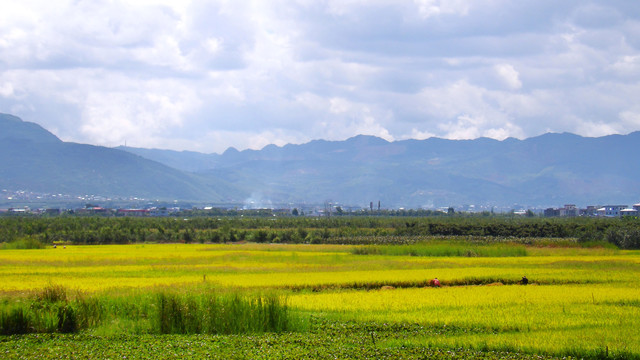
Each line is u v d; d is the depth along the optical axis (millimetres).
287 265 76500
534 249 104750
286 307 37844
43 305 37094
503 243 111688
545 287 54906
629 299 46750
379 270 70938
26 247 111875
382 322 38844
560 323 37812
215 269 70938
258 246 119312
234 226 177000
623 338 33531
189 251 102438
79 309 37594
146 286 51844
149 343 33219
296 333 36250
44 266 74875
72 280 58188
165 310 36750
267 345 32844
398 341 33594
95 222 165500
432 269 71312
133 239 141000
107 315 39125
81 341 34031
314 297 48438
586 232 125250
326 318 40250
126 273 66062
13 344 32844
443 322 38344
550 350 31391
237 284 55344
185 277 61719
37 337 34750
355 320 39625
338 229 153625
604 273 66062
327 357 30250
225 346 32625
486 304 44656
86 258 85500
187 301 37188
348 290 55406
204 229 168250
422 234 141250
